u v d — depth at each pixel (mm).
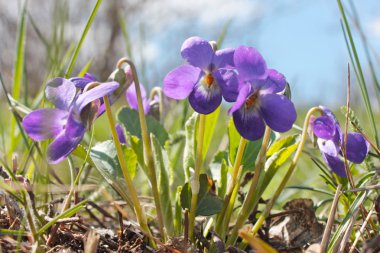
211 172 238
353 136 201
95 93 179
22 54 294
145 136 198
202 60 188
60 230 198
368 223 213
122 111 245
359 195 192
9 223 200
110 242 198
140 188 309
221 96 188
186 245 188
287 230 223
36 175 219
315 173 352
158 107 257
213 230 205
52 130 184
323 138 199
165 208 207
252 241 165
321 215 248
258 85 188
